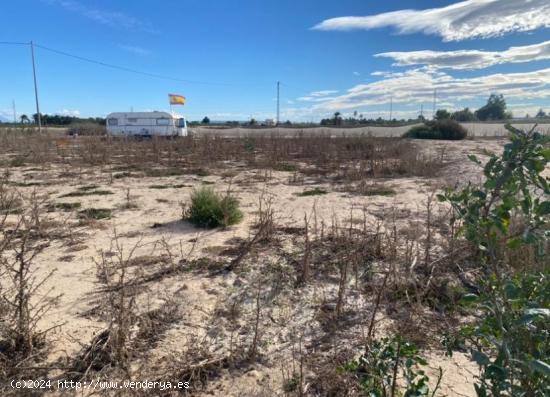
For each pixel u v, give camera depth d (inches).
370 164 466.6
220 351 107.7
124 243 191.6
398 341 78.0
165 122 1070.4
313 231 207.0
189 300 133.7
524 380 58.6
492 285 66.0
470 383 95.0
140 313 123.8
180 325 119.5
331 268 160.4
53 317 121.5
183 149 642.8
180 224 225.3
